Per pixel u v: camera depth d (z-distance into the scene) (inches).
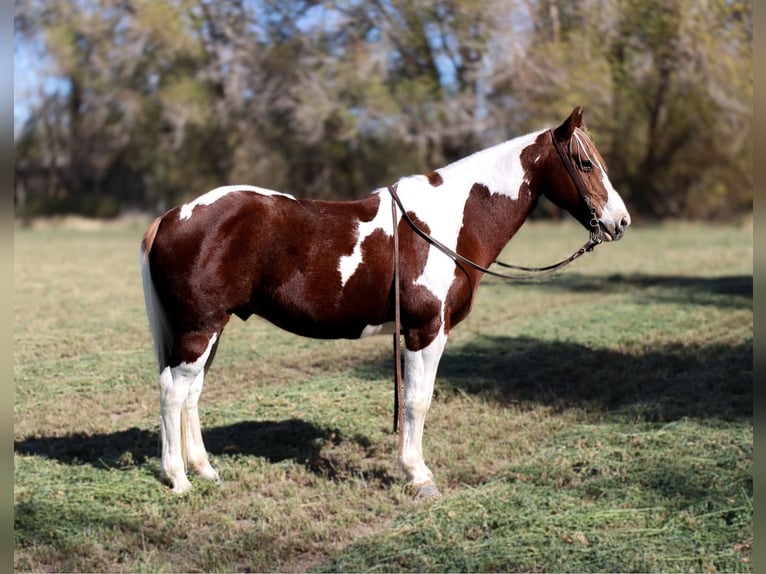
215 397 257.6
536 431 218.1
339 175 1227.9
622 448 195.9
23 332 349.4
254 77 1140.5
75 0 1169.4
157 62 1194.6
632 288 481.1
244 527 163.0
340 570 142.3
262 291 171.2
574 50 912.3
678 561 141.3
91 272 568.7
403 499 172.1
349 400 246.8
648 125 1065.5
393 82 1057.5
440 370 285.4
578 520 157.2
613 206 175.6
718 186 1090.7
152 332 172.9
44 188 1316.4
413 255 169.5
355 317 171.8
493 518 159.3
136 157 1275.8
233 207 166.4
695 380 258.2
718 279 497.0
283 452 204.2
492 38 945.5
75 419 231.0
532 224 1035.3
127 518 162.7
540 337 339.6
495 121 1005.2
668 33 873.5
